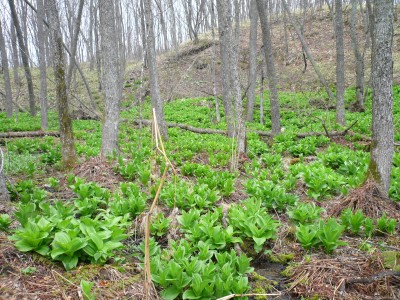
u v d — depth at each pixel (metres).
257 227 4.48
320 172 6.95
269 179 7.52
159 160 8.39
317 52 30.25
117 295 3.09
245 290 3.35
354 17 18.92
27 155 8.73
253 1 16.28
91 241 3.50
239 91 9.32
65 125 7.74
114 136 8.73
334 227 4.24
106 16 8.34
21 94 26.42
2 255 3.26
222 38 12.34
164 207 5.54
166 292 3.24
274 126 12.95
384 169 5.27
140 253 3.99
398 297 3.36
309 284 3.62
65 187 6.50
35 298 2.84
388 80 5.08
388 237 4.55
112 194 6.04
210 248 4.05
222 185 6.62
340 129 14.00
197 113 20.69
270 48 12.35
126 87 28.16
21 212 4.10
